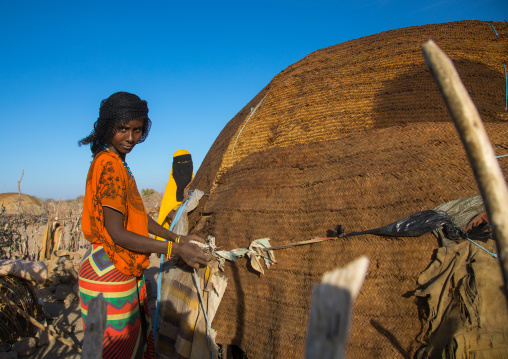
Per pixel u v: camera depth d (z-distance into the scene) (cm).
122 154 244
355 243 258
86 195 232
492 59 339
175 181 453
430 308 219
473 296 207
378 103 335
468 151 69
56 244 834
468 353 200
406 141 287
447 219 232
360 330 237
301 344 256
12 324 432
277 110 391
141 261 237
